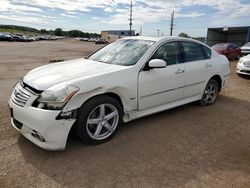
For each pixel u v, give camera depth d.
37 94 2.92
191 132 3.91
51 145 2.88
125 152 3.20
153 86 3.85
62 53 20.95
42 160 2.94
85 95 3.05
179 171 2.82
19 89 3.22
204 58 4.96
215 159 3.11
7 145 3.24
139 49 4.02
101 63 3.91
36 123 2.84
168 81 4.08
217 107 5.29
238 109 5.20
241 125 4.30
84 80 3.07
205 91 5.16
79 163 2.91
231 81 8.48
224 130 4.05
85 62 4.07
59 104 2.84
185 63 4.45
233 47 16.88
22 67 10.86
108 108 3.43
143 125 4.11
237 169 2.90
